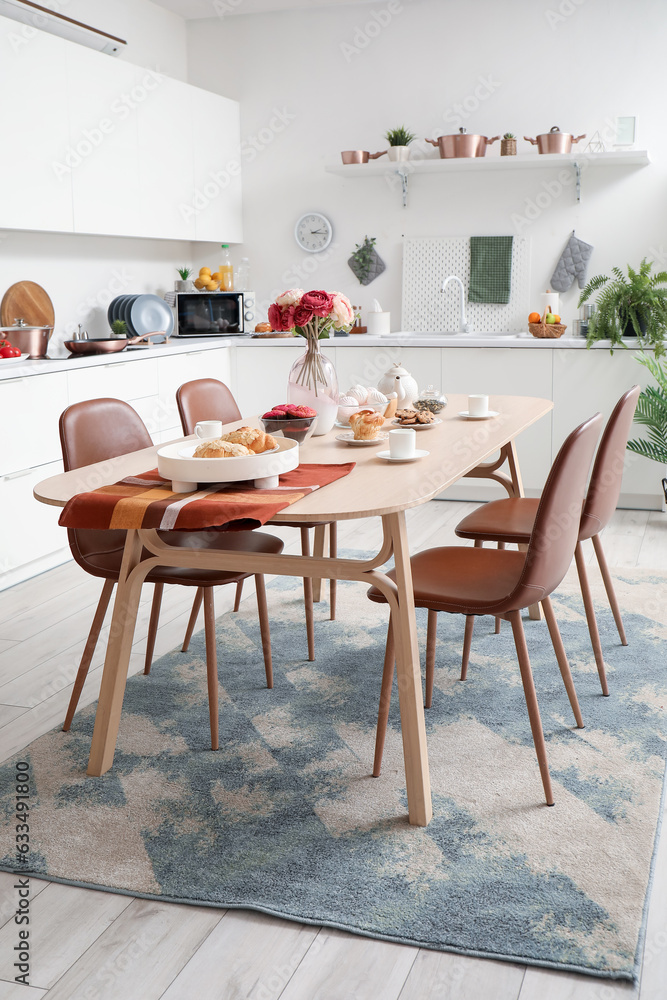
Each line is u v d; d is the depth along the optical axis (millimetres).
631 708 2400
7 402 3451
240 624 3096
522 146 5000
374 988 1474
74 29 4133
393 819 1925
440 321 5289
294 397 2646
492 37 4941
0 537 3463
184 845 1849
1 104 3592
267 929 1621
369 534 4215
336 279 5508
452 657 2779
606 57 4762
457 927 1595
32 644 2973
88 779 2109
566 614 3113
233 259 5695
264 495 1853
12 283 4199
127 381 4195
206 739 2293
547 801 1960
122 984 1494
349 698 2514
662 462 4285
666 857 1809
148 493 1924
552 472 1797
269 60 5383
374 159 5184
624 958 1509
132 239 5090
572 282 5020
